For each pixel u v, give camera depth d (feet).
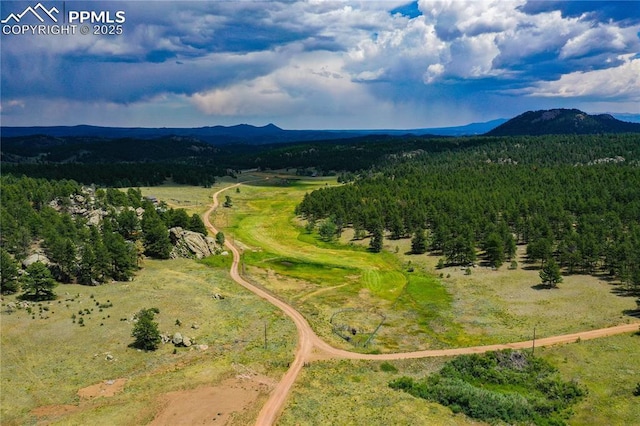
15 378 262.26
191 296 410.93
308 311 393.50
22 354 288.71
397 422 223.30
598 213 604.90
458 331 349.20
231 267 520.83
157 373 278.67
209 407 240.12
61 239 439.63
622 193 648.38
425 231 613.52
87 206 646.33
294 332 346.54
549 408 238.07
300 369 287.07
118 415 230.48
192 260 531.50
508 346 316.40
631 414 230.89
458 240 506.07
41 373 269.44
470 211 625.41
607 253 457.68
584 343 310.24
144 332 306.55
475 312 382.22
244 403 244.63
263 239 652.48
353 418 227.61
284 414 232.32
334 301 422.82
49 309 357.41
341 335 345.10
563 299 394.93
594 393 252.42
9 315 341.62
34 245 500.74
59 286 412.57
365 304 416.05
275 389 260.83
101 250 427.33
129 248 483.10
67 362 283.38
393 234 636.89
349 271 512.63
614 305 374.02
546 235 537.24
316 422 224.53
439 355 310.45
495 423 224.53
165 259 524.93
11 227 492.54
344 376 279.28
